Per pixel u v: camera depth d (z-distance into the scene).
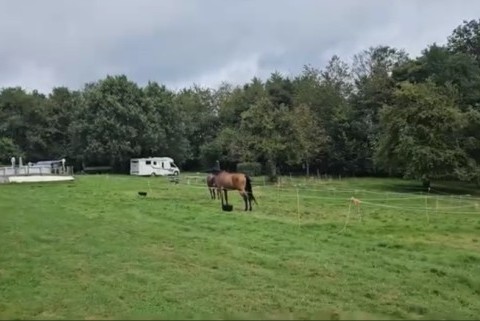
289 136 50.34
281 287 9.69
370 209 25.05
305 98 68.75
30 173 42.00
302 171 66.94
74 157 71.00
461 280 10.60
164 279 10.11
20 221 17.00
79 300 8.60
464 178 40.75
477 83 55.03
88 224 16.53
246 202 23.27
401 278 10.58
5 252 12.34
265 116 49.66
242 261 11.72
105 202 23.53
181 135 73.38
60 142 79.25
